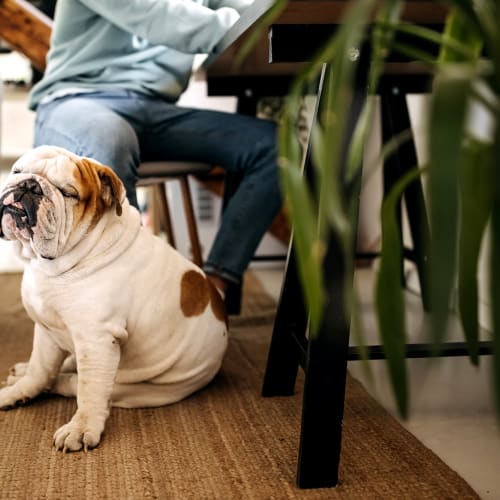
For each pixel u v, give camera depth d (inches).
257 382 55.2
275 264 111.7
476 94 20.4
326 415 36.7
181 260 50.3
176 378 48.9
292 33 37.8
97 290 43.4
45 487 36.8
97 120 57.3
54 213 40.8
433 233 18.6
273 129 67.8
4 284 96.8
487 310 69.5
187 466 39.4
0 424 45.6
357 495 36.1
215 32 58.0
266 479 37.9
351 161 23.4
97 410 43.0
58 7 64.6
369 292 88.8
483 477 39.6
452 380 57.1
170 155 69.7
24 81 133.7
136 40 66.4
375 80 23.4
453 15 22.9
